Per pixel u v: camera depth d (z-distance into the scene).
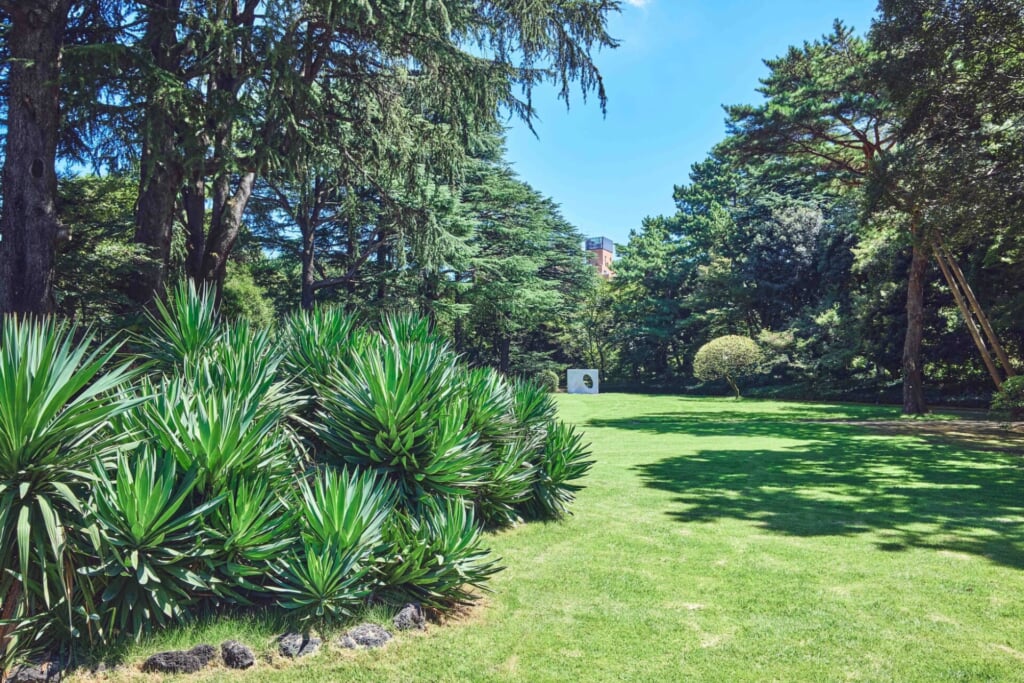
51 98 9.88
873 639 3.97
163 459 3.99
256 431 4.30
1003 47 14.96
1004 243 18.09
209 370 5.09
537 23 11.93
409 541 4.45
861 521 7.28
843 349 35.19
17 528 3.35
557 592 4.86
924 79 15.51
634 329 52.41
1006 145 15.15
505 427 6.79
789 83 24.16
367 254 25.72
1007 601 4.64
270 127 11.49
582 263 42.50
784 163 26.05
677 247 53.25
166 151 10.33
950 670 3.55
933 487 9.52
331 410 5.60
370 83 13.67
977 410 28.12
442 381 5.89
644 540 6.39
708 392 46.53
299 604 3.85
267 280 29.59
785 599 4.70
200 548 3.83
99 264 11.56
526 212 32.34
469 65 12.11
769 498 8.66
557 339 55.12
